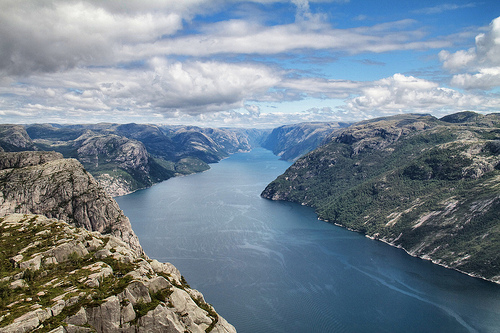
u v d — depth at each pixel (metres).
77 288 71.38
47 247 87.81
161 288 77.69
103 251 89.81
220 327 81.56
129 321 68.25
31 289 71.06
